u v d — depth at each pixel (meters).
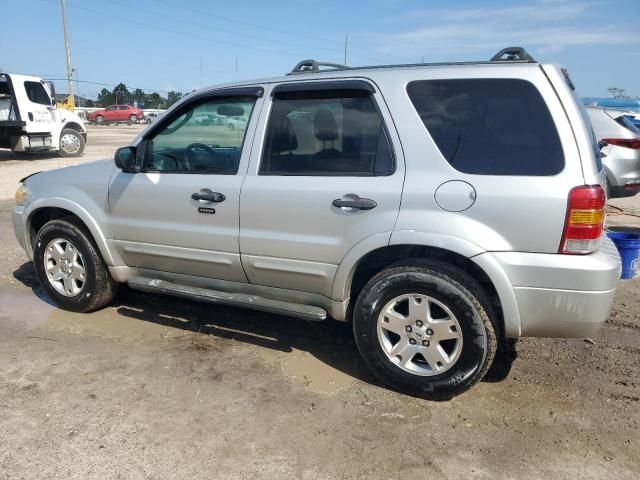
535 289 2.96
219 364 3.74
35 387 3.38
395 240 3.16
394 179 3.21
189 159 3.96
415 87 3.25
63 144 17.75
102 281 4.45
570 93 3.02
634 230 7.96
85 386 3.40
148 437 2.90
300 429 3.00
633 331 4.38
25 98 15.97
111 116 47.44
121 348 3.96
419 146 3.17
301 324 4.46
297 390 3.41
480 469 2.70
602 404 3.29
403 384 3.33
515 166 2.97
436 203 3.08
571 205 2.85
